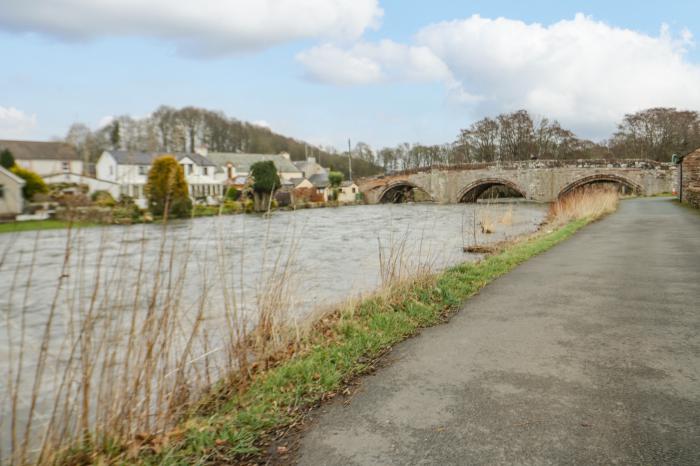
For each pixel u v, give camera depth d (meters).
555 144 87.69
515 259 10.27
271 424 3.44
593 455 2.91
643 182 48.00
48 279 12.25
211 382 4.58
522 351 4.76
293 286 6.43
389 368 4.46
